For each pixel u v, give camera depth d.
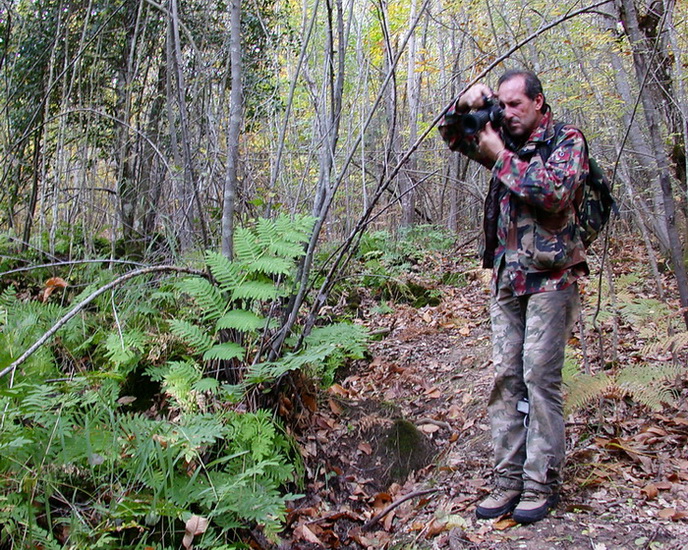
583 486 2.72
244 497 2.71
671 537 2.27
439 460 3.51
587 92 5.77
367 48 8.04
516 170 2.40
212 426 2.80
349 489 3.47
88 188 4.87
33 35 5.29
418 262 7.67
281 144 4.11
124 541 2.53
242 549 2.75
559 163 2.36
